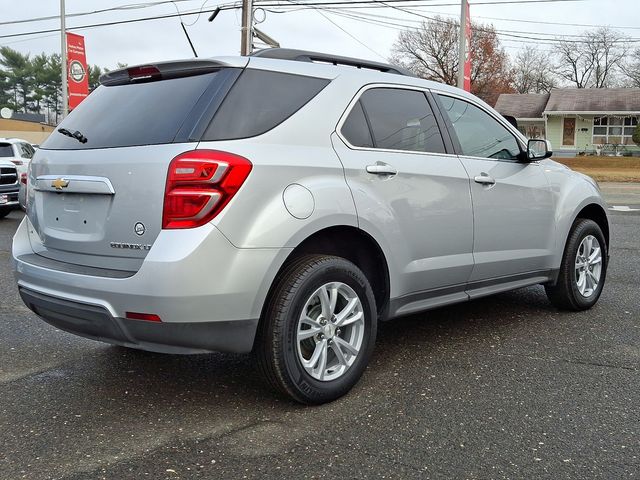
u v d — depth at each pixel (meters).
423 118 4.20
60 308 3.31
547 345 4.52
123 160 3.19
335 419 3.29
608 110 40.09
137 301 2.97
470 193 4.27
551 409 3.41
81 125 3.67
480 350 4.41
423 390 3.68
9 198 12.63
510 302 5.82
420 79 4.34
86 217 3.36
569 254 5.22
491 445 3.00
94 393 3.66
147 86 3.61
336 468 2.78
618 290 6.31
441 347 4.48
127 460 2.86
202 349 3.09
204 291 2.97
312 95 3.59
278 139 3.32
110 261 3.21
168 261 2.93
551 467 2.80
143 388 3.74
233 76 3.35
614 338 4.69
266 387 3.74
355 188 3.54
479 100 4.75
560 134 42.16
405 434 3.12
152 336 3.04
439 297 4.24
